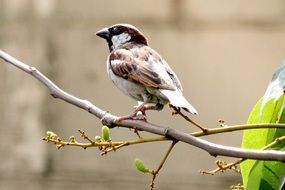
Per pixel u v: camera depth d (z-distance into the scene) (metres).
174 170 12.16
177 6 12.59
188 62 12.48
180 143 12.17
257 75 12.38
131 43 7.30
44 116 12.78
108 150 5.32
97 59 12.74
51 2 12.96
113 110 12.55
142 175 12.25
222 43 12.47
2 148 12.86
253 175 5.66
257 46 12.42
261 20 12.45
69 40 12.84
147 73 6.61
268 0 12.45
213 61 12.45
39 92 12.85
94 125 12.55
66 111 12.64
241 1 12.48
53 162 12.66
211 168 12.12
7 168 12.80
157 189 12.19
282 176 5.64
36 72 5.98
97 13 12.83
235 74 12.38
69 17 12.89
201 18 12.54
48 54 12.88
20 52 12.96
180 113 5.42
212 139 12.01
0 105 12.92
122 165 12.34
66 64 12.80
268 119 5.73
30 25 12.98
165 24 12.59
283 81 5.37
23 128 12.84
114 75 6.88
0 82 12.98
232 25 12.48
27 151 12.78
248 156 5.02
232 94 12.35
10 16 13.02
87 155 12.51
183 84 12.45
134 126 5.55
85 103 5.89
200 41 12.49
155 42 12.58
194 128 12.09
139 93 6.70
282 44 12.39
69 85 12.77
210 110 12.34
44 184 12.70
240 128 5.32
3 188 12.77
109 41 7.62
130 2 12.72
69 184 12.52
